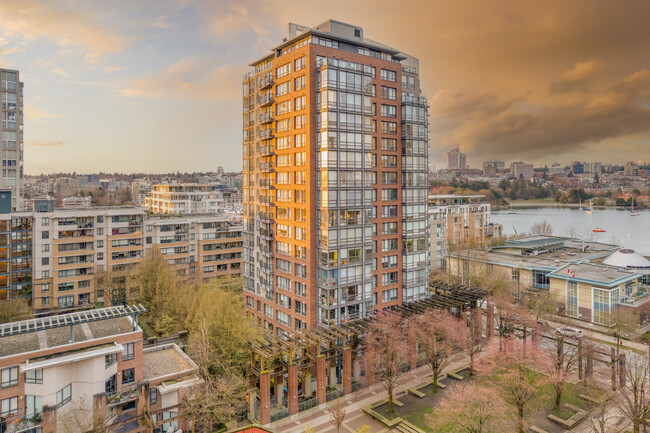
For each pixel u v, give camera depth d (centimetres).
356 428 5606
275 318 8062
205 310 7481
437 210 14912
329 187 6856
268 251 8150
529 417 5766
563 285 9994
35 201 10456
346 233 7100
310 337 6506
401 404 6116
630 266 10806
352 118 7125
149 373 5681
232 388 5878
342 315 7125
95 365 5028
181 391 5516
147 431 5050
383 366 6788
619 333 8444
